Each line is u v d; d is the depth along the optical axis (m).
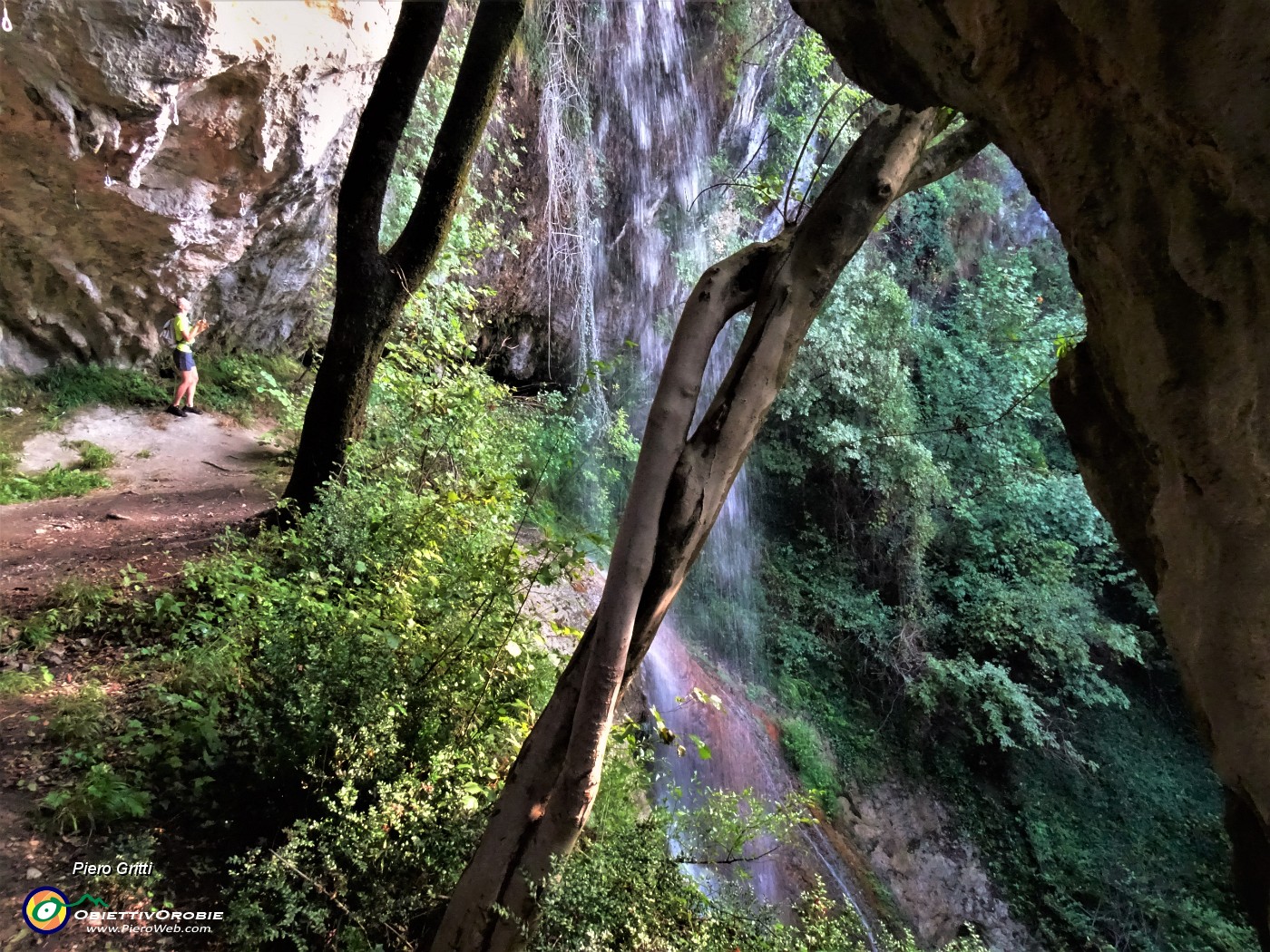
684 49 10.67
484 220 9.38
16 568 4.52
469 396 5.87
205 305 8.96
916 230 12.96
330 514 4.48
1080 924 8.80
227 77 6.51
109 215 6.86
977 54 1.79
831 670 10.12
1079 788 10.05
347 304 5.16
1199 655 1.88
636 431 11.32
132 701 3.33
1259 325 1.52
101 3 5.27
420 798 2.85
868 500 10.56
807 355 9.73
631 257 11.35
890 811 8.99
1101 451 2.26
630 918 2.56
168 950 2.35
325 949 2.43
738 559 10.48
